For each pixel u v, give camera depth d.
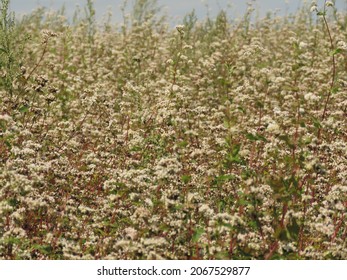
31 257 6.85
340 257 6.76
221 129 10.68
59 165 9.10
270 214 7.27
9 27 12.03
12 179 7.08
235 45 18.81
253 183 7.01
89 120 12.23
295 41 10.27
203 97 14.77
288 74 14.93
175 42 18.38
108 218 7.81
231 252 6.66
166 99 11.64
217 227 6.59
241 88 12.02
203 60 17.64
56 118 12.07
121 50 20.06
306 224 7.37
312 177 8.54
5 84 11.60
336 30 19.25
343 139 10.99
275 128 7.41
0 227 7.05
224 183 8.72
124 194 8.20
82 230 7.58
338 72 16.00
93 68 17.48
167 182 8.30
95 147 11.09
